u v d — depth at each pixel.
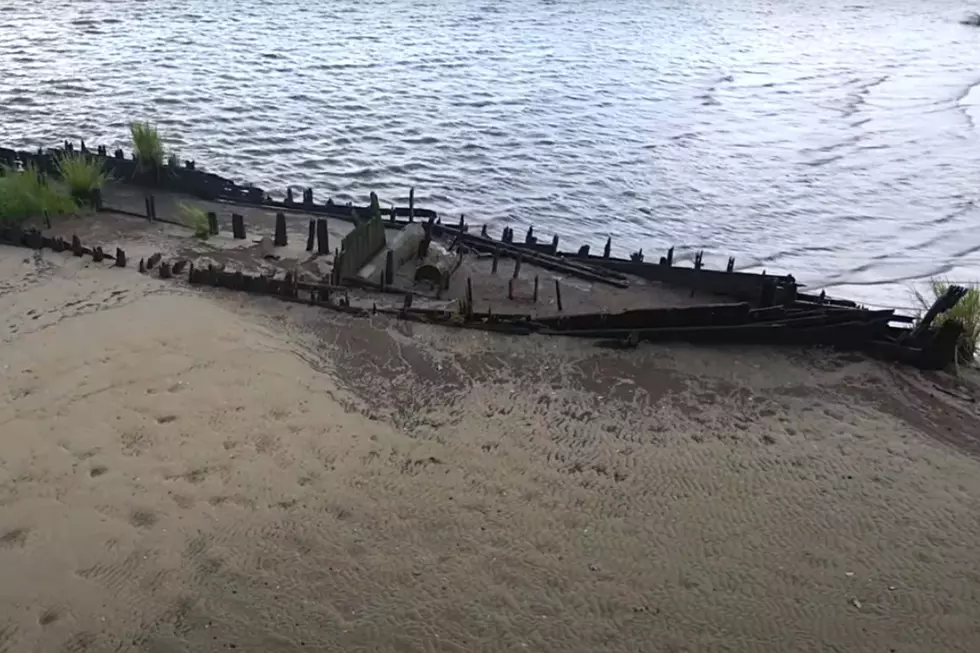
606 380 11.21
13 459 9.12
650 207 25.45
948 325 11.38
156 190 18.47
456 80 39.03
